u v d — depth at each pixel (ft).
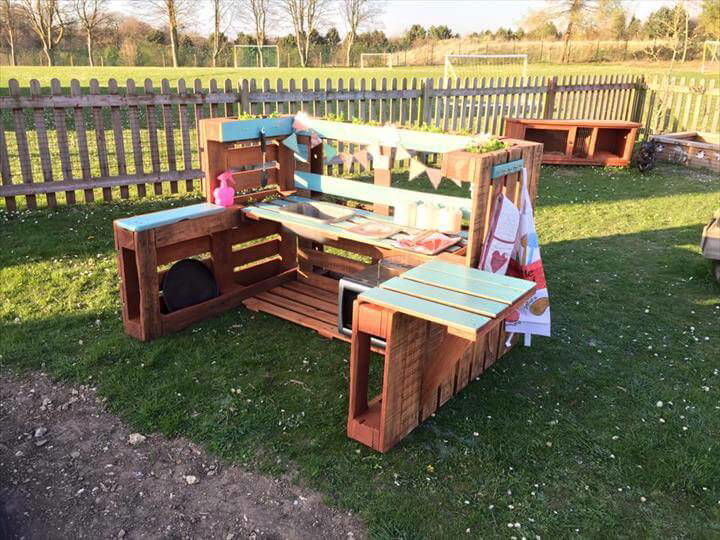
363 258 20.36
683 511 9.41
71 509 9.16
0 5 181.57
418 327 10.55
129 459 10.28
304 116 16.98
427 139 14.24
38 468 10.03
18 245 20.08
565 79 42.86
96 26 191.93
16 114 23.07
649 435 11.25
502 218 12.23
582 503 9.52
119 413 11.53
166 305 15.21
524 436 11.13
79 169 30.94
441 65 194.59
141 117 47.55
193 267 15.81
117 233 13.85
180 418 11.35
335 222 15.12
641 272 19.49
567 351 14.43
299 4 209.87
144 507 9.23
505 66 149.48
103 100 24.71
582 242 22.41
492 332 13.32
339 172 32.99
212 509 9.20
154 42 204.23
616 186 31.60
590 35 164.35
